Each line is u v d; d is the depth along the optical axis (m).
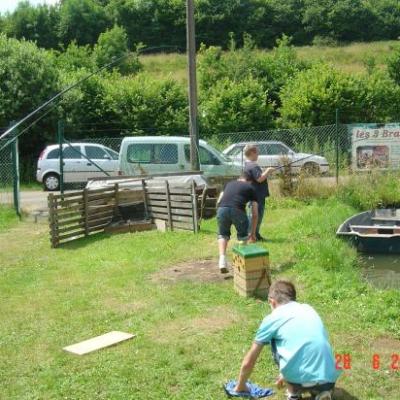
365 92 28.84
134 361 5.54
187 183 12.95
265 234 11.12
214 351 5.65
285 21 59.88
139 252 10.17
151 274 8.70
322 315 6.53
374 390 4.85
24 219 14.36
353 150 18.72
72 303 7.45
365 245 10.91
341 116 28.30
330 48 52.72
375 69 35.31
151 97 28.61
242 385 4.67
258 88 29.75
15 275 9.12
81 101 27.73
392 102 29.31
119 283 8.26
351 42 58.62
